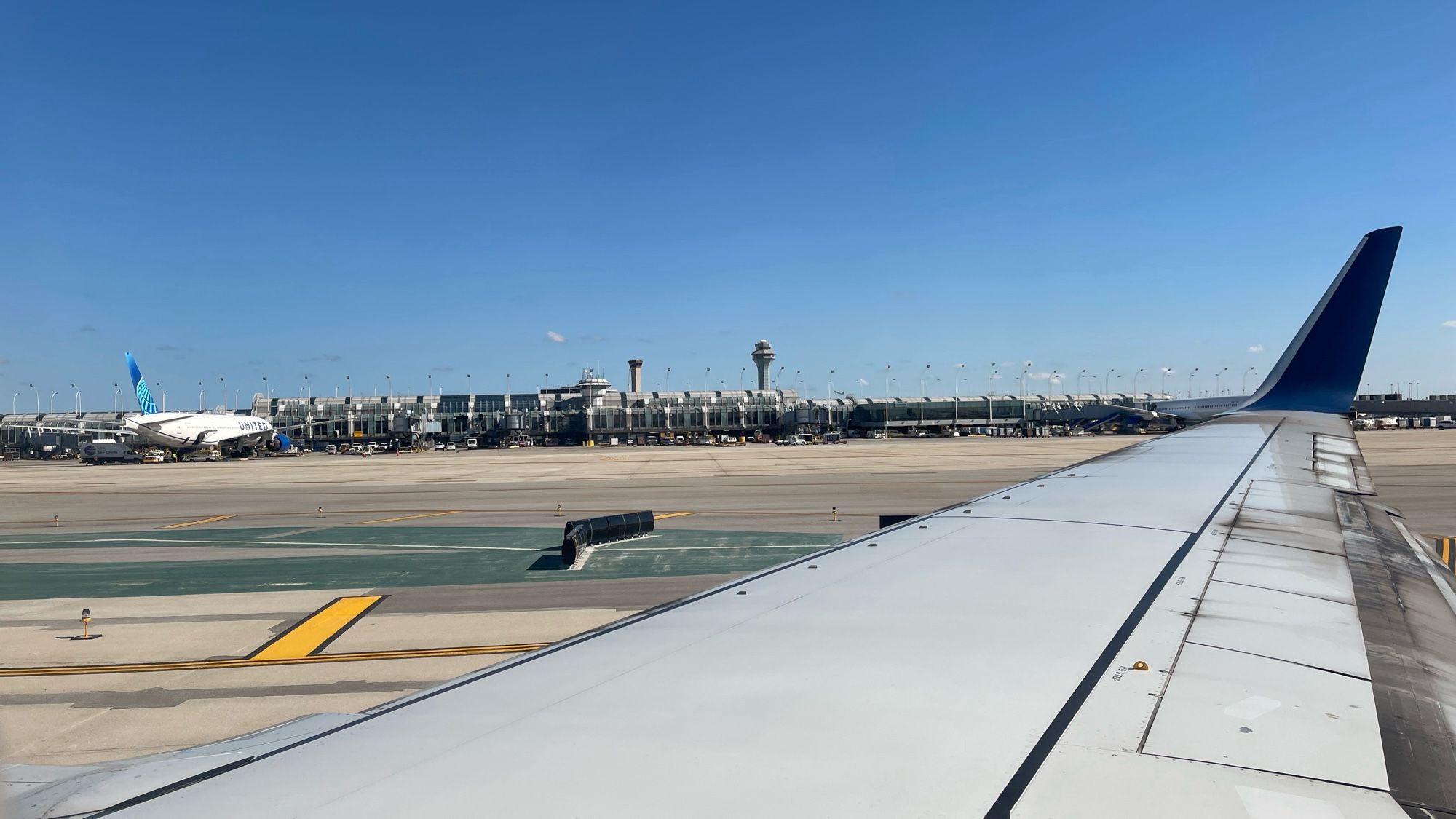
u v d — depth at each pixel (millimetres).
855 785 2404
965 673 3445
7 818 2311
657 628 4320
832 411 172625
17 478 71250
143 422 109562
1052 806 2275
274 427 165875
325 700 12398
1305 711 3086
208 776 2646
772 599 4824
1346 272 12875
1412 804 2338
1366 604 4613
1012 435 154000
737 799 2314
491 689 3475
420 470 69438
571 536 22750
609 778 2484
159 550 26656
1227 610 4387
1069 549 5828
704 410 176625
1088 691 3246
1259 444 10695
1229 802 2305
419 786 2449
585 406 181125
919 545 6176
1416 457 52625
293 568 22922
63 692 12789
